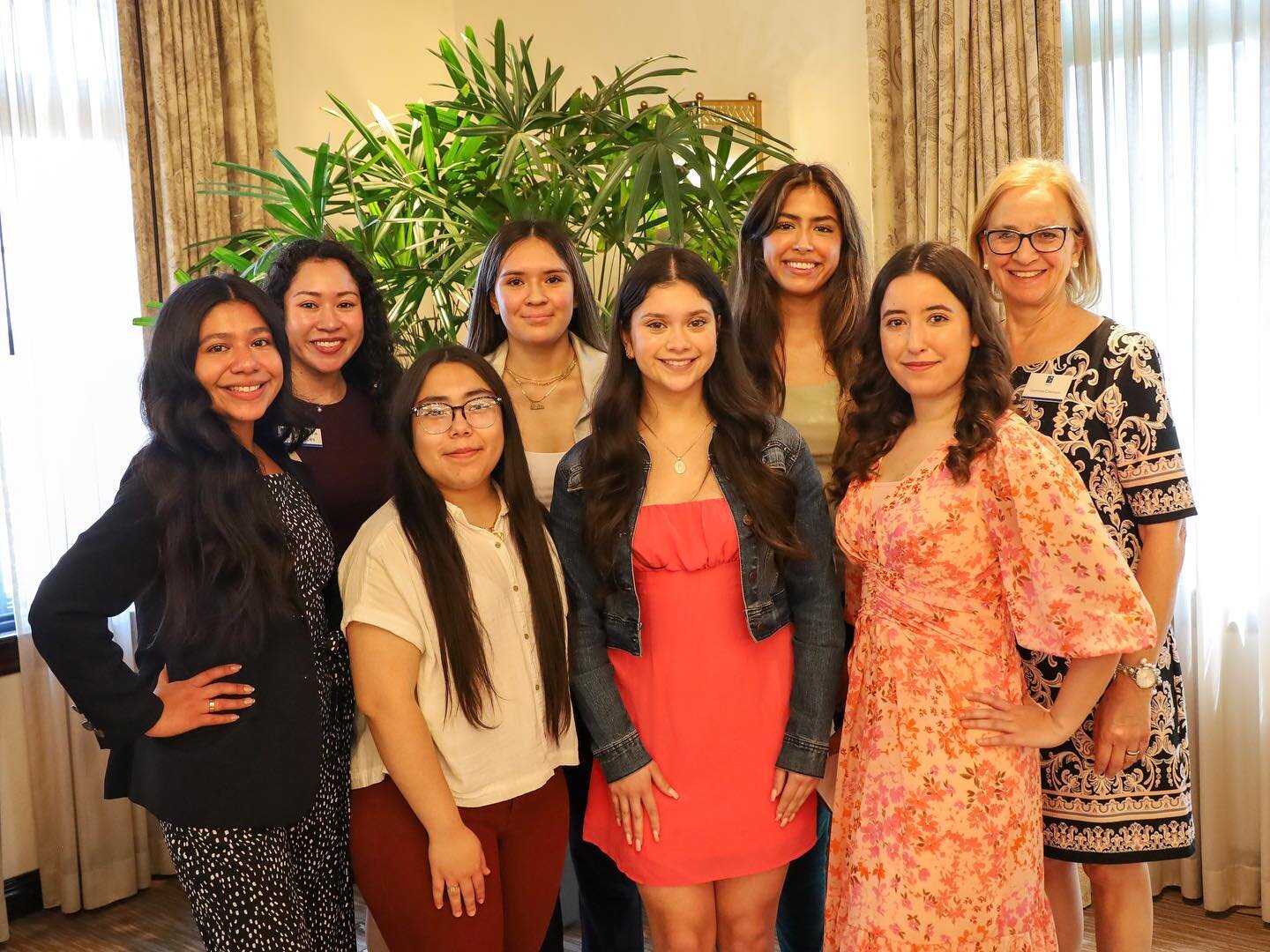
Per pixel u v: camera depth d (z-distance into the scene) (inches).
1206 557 130.3
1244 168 125.9
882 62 140.9
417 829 79.2
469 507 81.6
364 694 77.0
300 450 96.7
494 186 139.7
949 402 80.4
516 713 80.5
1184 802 87.3
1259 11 123.0
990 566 77.5
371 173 147.7
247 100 157.5
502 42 145.6
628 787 83.1
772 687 84.7
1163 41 127.7
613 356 84.8
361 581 77.7
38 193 143.0
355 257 101.2
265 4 168.1
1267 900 130.0
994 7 132.3
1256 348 127.0
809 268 98.3
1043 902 80.7
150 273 150.5
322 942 81.2
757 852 83.6
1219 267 128.4
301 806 76.3
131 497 74.0
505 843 82.0
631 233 120.9
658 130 130.8
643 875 83.7
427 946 79.2
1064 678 85.6
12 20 140.2
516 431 82.2
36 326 143.5
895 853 78.2
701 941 85.1
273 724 75.8
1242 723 132.3
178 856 75.0
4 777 145.6
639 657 84.4
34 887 149.0
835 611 85.5
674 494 83.8
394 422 79.4
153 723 72.7
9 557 143.2
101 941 140.6
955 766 77.3
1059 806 88.7
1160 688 86.0
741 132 162.9
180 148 149.6
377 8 187.3
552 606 82.2
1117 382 85.1
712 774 83.2
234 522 74.4
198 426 74.2
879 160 142.4
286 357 80.9
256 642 74.9
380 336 102.2
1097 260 90.2
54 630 71.5
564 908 136.9
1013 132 132.6
